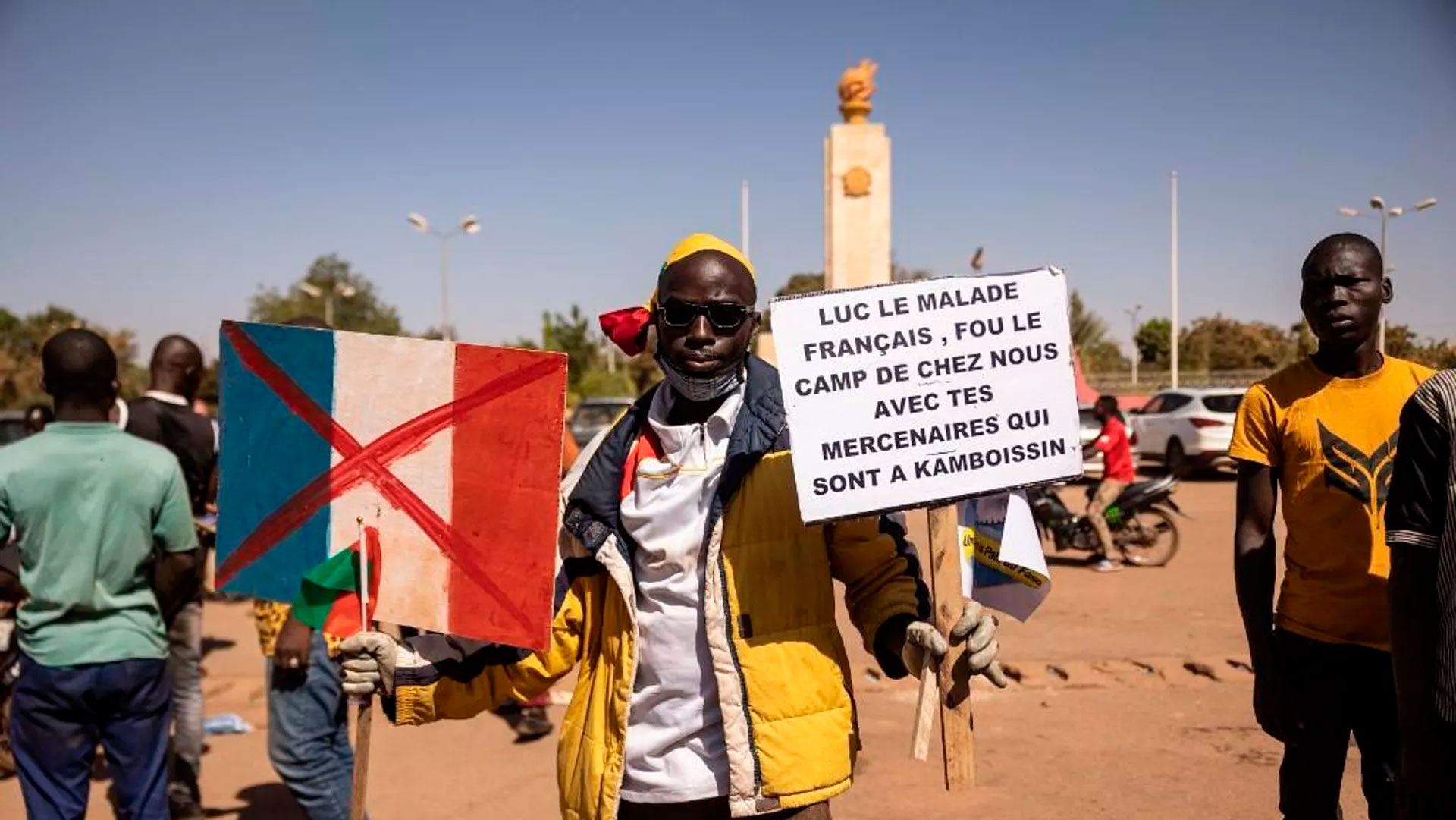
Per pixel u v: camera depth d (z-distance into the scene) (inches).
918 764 203.2
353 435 96.7
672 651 92.1
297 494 98.0
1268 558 121.9
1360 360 118.0
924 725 85.4
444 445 94.3
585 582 97.7
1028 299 91.7
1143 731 221.1
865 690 256.1
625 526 94.1
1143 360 1951.3
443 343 94.2
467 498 93.8
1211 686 252.8
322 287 2556.6
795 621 91.0
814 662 90.4
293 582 98.0
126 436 139.8
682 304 91.2
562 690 259.1
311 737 148.1
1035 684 256.1
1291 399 120.3
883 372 89.4
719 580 89.6
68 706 134.7
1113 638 302.0
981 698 245.6
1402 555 93.0
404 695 95.2
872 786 192.5
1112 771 198.2
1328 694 117.8
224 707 253.6
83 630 134.3
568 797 95.5
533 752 219.5
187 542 141.3
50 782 135.9
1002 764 203.0
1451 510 89.7
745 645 89.2
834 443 88.4
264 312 2313.0
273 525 98.7
